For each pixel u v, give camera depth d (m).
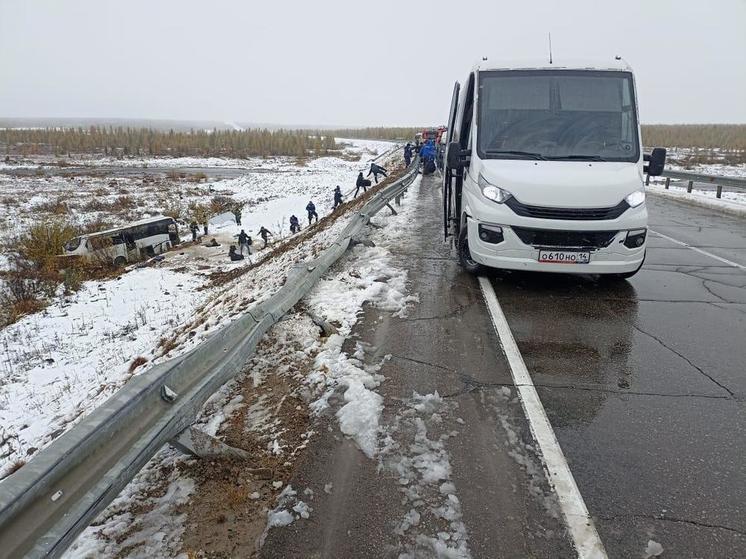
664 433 3.18
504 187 5.59
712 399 3.62
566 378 3.92
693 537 2.34
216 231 26.55
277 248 15.86
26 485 1.72
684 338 4.73
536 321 5.11
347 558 2.24
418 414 3.38
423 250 7.97
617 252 5.47
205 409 3.50
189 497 2.63
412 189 16.67
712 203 14.27
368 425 3.22
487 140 6.24
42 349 10.81
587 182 5.42
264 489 2.68
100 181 46.69
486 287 6.15
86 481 2.01
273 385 3.79
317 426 3.22
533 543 2.31
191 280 16.39
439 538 2.34
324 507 2.54
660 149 5.91
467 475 2.77
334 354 4.22
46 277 16.92
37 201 34.41
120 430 2.28
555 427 3.24
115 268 19.42
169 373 2.72
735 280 6.70
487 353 4.36
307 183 45.28
